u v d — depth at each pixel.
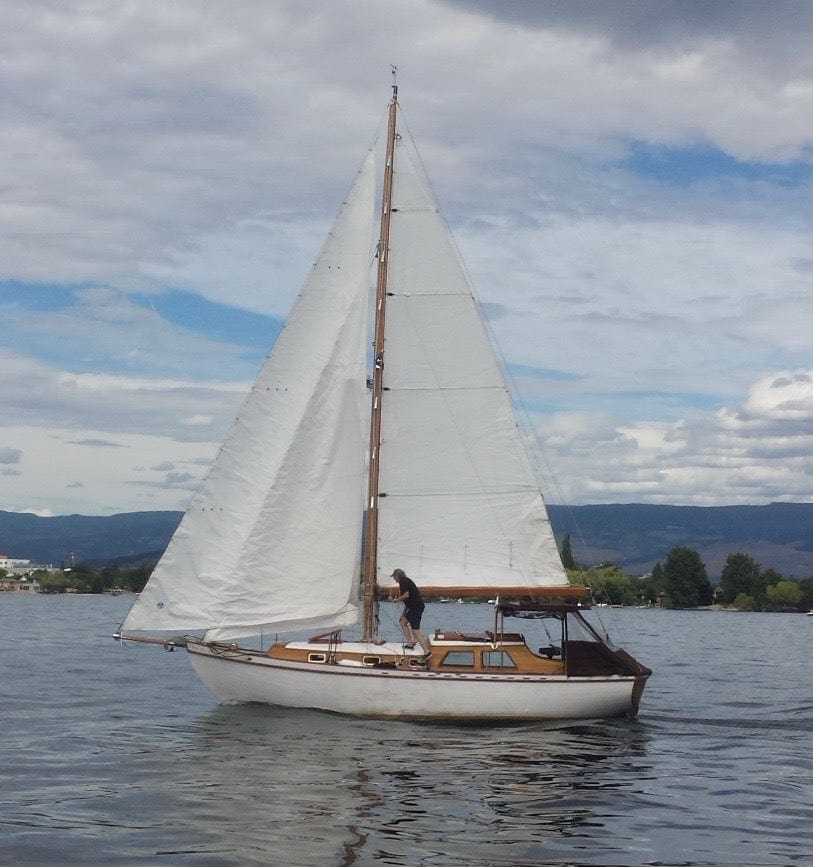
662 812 20.42
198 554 30.27
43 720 30.53
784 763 25.70
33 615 119.12
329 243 31.48
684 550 193.50
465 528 31.06
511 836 18.41
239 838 17.95
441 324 31.34
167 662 51.91
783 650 75.44
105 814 19.42
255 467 30.62
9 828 18.42
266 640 54.44
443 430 31.20
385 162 31.67
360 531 31.16
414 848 17.56
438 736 27.34
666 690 42.59
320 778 22.34
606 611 184.50
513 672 29.77
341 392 31.08
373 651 29.88
